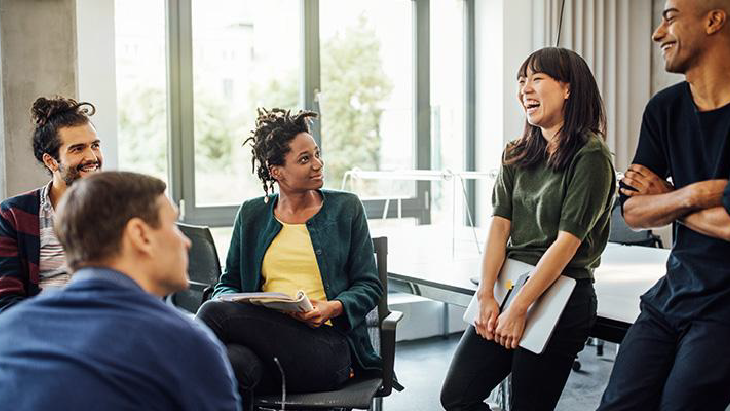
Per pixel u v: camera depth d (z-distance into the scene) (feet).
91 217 3.59
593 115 6.88
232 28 13.99
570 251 6.57
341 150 15.42
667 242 18.21
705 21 5.43
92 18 12.05
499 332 6.73
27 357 3.32
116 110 12.36
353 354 7.61
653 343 5.72
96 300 3.46
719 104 5.53
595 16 16.96
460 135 17.06
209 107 13.87
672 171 5.93
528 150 7.13
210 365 3.55
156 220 3.69
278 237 7.79
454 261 10.64
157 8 13.29
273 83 14.53
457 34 16.89
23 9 10.41
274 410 7.13
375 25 15.71
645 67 18.01
